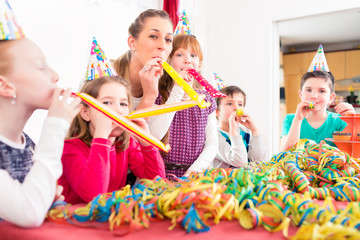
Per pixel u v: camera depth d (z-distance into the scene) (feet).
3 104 1.73
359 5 7.96
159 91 3.79
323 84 4.86
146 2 8.09
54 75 1.84
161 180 2.08
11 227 1.48
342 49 8.63
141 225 1.39
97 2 6.58
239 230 1.38
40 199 1.48
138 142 3.00
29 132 5.48
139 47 3.52
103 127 2.33
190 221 1.36
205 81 3.39
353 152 3.45
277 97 9.24
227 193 1.71
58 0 5.94
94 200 1.61
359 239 1.09
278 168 2.43
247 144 5.29
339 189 2.04
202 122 3.91
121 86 2.58
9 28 1.68
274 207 1.48
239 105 5.42
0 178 1.48
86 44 6.47
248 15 9.52
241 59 9.62
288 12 8.92
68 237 1.32
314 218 1.42
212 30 10.10
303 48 9.04
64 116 1.71
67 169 2.38
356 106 8.48
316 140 5.02
